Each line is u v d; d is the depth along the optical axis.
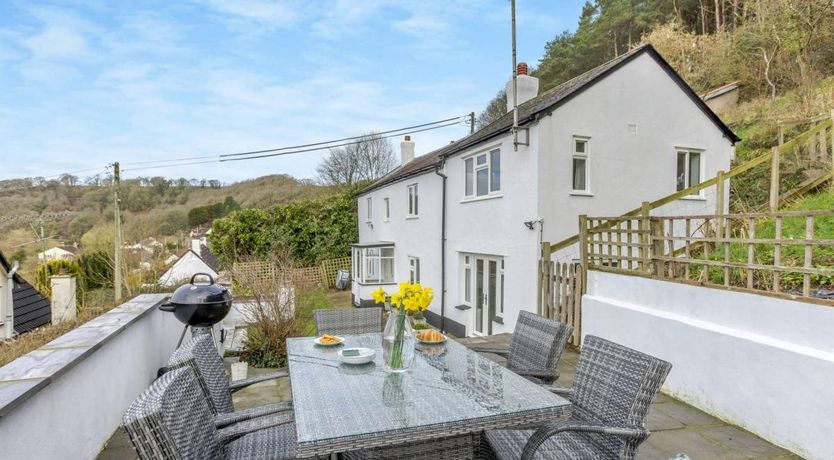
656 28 21.86
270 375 3.36
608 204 9.06
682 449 3.77
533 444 2.34
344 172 34.50
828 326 3.60
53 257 17.64
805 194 8.68
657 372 2.40
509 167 9.34
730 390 4.28
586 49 24.80
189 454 1.85
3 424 2.08
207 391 2.66
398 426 2.11
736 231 7.35
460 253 11.88
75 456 2.93
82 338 3.26
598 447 2.60
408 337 3.07
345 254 22.97
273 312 7.28
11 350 3.75
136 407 1.73
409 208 15.73
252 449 2.63
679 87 9.70
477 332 11.16
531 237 8.66
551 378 3.39
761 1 16.72
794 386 3.68
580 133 8.79
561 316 7.66
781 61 15.81
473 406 2.37
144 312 4.32
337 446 1.99
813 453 3.53
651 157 9.45
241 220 22.08
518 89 12.21
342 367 3.12
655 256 5.58
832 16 14.20
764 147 13.70
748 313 4.30
